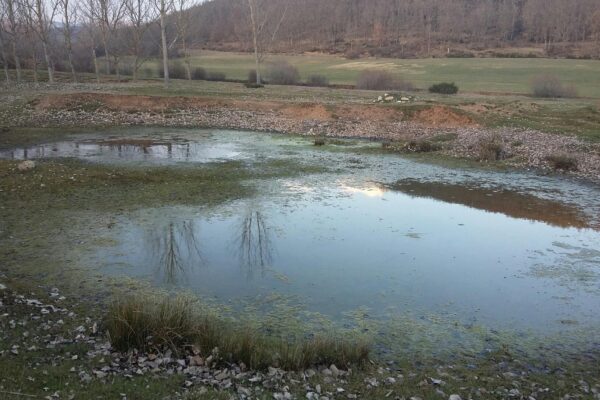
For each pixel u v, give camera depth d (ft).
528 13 372.79
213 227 48.85
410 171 75.20
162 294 35.01
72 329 28.89
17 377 22.98
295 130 106.52
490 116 113.09
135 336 26.81
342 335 30.63
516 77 222.69
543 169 76.79
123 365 25.14
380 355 28.55
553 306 35.45
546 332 31.94
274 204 56.80
